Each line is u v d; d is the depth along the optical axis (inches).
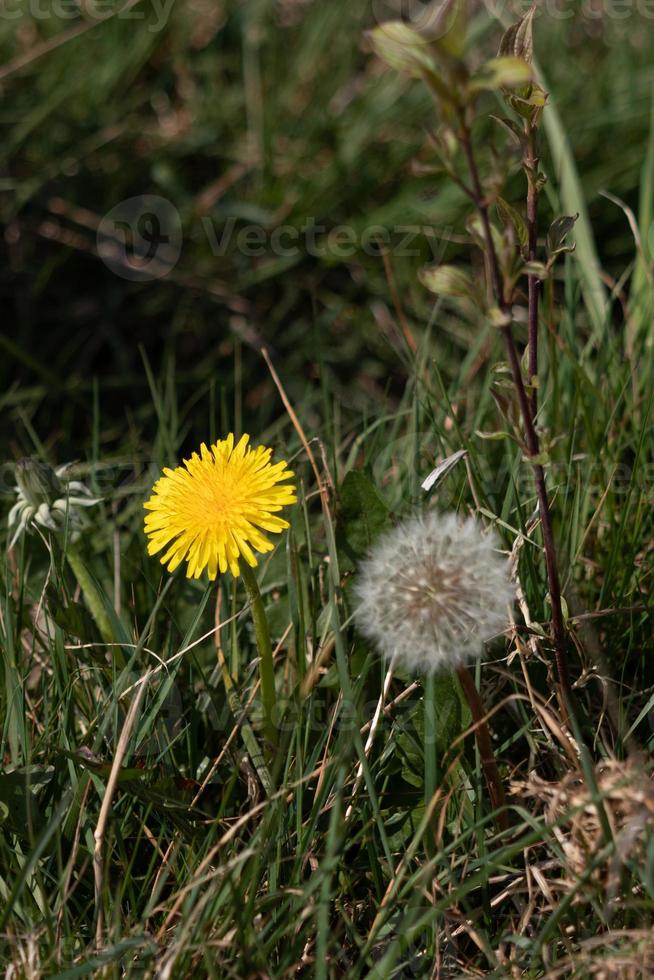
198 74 63.9
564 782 36.8
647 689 38.9
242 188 58.7
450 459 38.1
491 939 37.3
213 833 37.3
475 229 35.4
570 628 38.7
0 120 57.7
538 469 37.1
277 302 56.5
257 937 36.2
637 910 36.5
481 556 36.4
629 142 61.1
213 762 38.9
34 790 37.9
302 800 38.2
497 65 34.4
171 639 40.1
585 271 44.8
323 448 40.1
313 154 59.3
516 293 37.2
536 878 37.0
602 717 38.2
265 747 38.5
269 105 59.7
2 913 36.8
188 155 60.1
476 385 45.9
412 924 36.4
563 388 43.3
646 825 36.1
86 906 37.2
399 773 38.1
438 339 53.4
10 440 48.1
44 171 56.1
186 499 37.1
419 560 36.4
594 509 41.7
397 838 37.9
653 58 65.0
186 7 64.9
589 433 41.9
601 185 58.4
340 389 52.8
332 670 39.1
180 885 37.3
